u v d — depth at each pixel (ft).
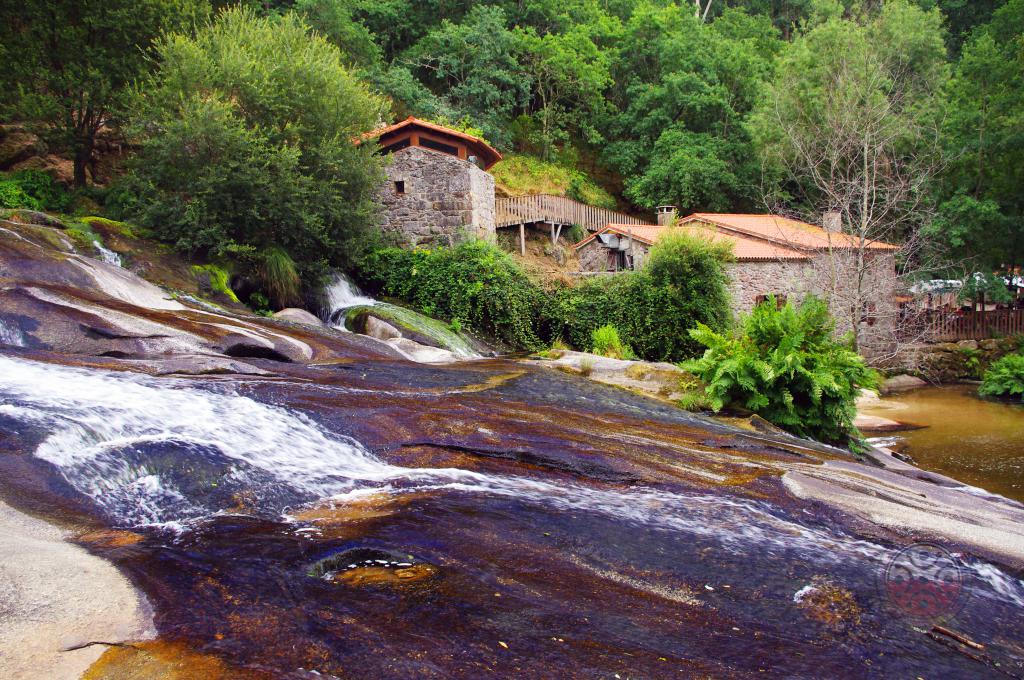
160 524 12.78
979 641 11.09
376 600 10.22
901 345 72.13
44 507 12.30
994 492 31.24
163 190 47.85
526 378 32.30
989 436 46.78
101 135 60.08
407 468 17.15
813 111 93.09
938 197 87.76
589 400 29.55
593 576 11.94
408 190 70.33
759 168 111.86
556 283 68.08
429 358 39.65
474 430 20.38
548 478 17.34
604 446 20.42
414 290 62.90
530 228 107.65
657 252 62.69
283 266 49.62
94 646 8.10
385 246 68.95
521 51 123.44
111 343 24.38
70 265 30.99
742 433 27.99
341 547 12.16
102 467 14.01
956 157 86.74
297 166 52.42
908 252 74.18
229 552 11.52
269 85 51.37
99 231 41.63
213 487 14.39
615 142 129.49
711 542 14.24
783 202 105.19
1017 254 91.35
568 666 8.83
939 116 86.89
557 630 9.82
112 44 54.03
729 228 85.51
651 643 9.75
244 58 50.78
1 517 11.57
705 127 123.65
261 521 13.33
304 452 17.08
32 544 10.69
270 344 30.09
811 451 26.03
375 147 59.98
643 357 62.08
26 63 50.21
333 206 54.13
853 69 80.79
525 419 22.67
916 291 81.30
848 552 14.42
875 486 20.21
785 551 14.12
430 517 13.99
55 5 50.49
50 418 15.61
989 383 70.33
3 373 18.45
